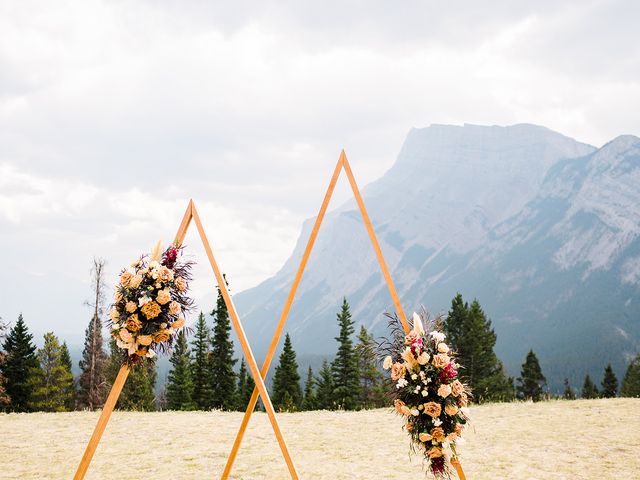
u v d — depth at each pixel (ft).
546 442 33.24
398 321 22.91
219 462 30.25
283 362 158.81
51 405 141.79
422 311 22.82
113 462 30.35
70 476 27.63
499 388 156.15
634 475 26.25
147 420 43.78
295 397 157.48
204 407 149.69
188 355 153.79
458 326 161.07
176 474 27.89
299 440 35.96
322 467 29.12
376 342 22.75
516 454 30.66
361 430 39.09
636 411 41.81
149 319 20.92
